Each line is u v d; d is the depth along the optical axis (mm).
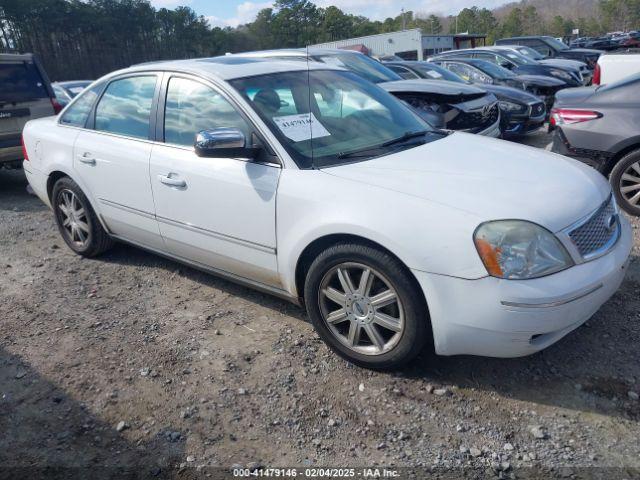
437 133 3855
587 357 3053
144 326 3646
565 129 5523
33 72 7430
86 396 2961
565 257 2602
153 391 2975
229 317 3707
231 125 3420
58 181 4730
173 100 3777
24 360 3320
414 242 2650
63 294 4184
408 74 10203
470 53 16188
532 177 2969
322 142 3324
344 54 8070
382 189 2848
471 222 2592
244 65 3797
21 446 2631
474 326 2609
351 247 2873
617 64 8508
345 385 2941
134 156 3928
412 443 2527
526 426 2586
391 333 2977
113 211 4270
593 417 2613
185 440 2615
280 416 2738
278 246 3203
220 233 3510
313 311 3160
